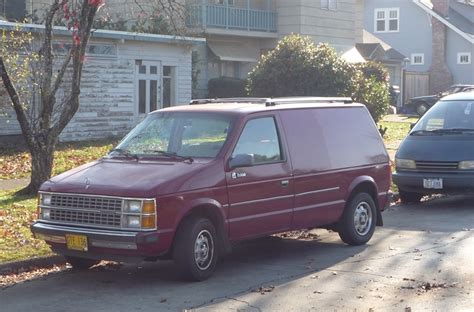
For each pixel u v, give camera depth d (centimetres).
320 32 3669
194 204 838
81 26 1308
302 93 2373
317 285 843
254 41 3641
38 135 1364
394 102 4131
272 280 869
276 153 951
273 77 2392
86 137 2378
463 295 793
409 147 1434
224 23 3375
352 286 836
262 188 920
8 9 2561
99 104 2412
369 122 1114
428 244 1067
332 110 1055
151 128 961
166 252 826
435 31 4916
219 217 870
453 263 944
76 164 1816
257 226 918
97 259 844
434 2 4938
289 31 3594
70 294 820
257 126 937
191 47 2723
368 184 1083
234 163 884
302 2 3566
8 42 1811
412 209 1406
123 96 2492
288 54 2409
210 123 927
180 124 941
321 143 1015
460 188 1367
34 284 870
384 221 1270
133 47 2514
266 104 974
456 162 1368
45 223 865
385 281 857
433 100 3869
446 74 4894
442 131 1437
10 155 1958
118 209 816
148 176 841
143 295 807
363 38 4584
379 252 1021
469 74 4859
